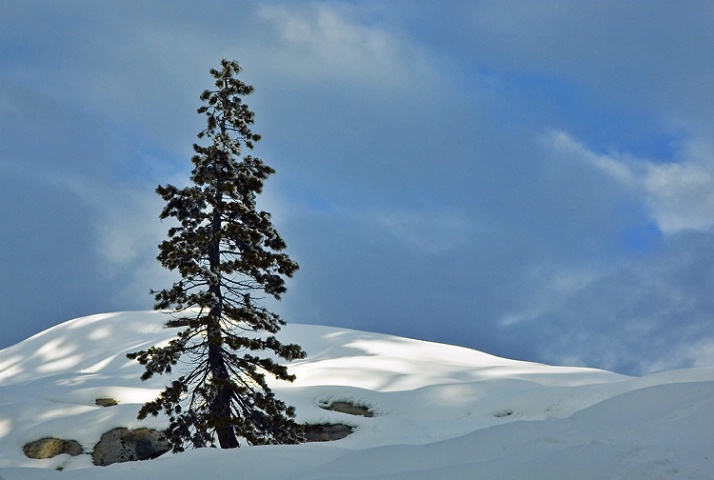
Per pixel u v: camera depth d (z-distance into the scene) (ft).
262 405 125.70
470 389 192.44
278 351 129.08
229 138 133.08
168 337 338.34
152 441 160.15
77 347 356.18
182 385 124.57
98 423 164.45
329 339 334.03
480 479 64.59
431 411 181.98
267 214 133.90
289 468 81.00
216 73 135.95
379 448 78.43
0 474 93.25
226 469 81.46
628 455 63.77
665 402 80.23
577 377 231.91
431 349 318.86
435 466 70.74
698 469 59.67
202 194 128.16
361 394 191.62
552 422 80.07
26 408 184.65
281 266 130.72
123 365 309.42
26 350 368.89
